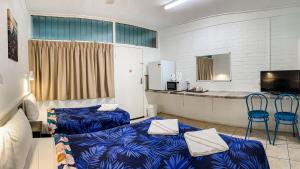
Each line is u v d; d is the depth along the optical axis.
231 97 3.82
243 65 4.48
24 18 3.64
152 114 5.61
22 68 3.27
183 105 5.50
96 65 4.73
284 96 3.52
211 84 4.98
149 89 5.64
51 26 4.45
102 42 4.84
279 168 2.52
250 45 4.38
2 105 1.92
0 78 1.86
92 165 1.51
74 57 4.48
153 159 1.54
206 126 4.55
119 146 1.83
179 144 1.84
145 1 3.79
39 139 2.29
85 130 2.85
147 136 2.12
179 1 3.80
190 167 1.54
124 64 5.28
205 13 4.59
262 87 4.02
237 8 4.21
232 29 4.59
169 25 5.65
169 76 5.51
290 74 3.71
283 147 3.19
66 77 4.41
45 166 1.64
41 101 4.22
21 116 2.04
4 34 2.07
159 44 6.12
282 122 3.89
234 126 4.50
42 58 4.17
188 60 5.41
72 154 1.67
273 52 4.14
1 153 1.28
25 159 1.61
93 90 4.66
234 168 1.51
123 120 3.25
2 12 2.01
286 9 4.00
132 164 1.49
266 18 4.20
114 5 3.99
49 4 3.86
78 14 4.54
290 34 3.97
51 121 2.83
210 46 4.95
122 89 5.25
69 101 4.48
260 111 3.64
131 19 5.02
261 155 1.76
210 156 1.62
